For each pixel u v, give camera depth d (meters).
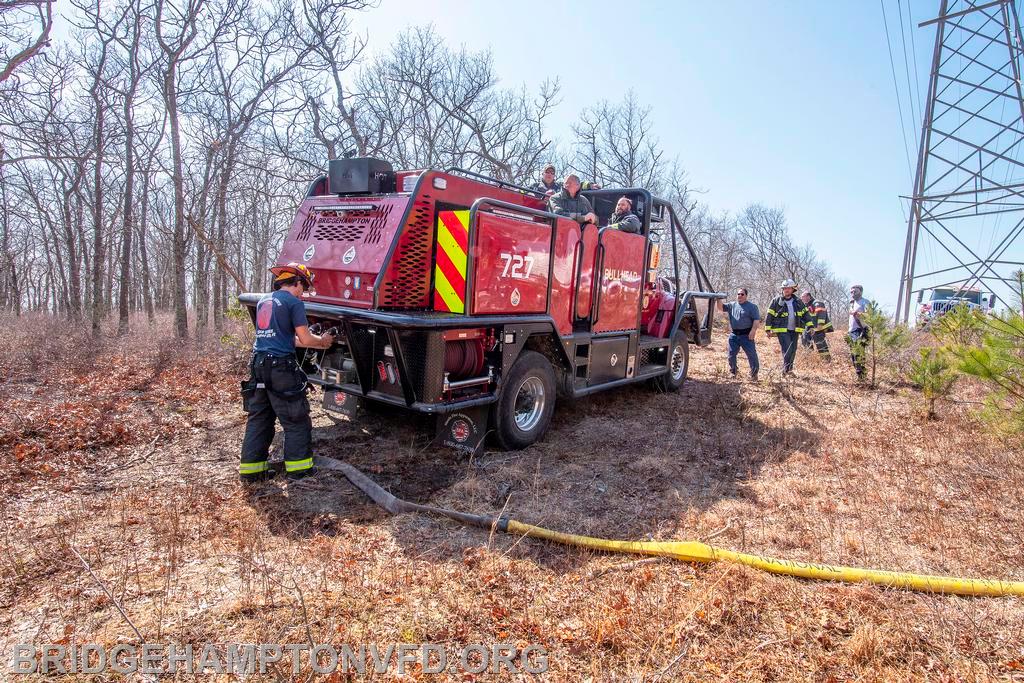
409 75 21.50
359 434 5.94
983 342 5.07
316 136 17.73
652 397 8.39
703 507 4.48
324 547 3.57
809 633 2.87
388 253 4.99
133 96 12.99
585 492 4.75
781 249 35.38
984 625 2.96
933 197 17.88
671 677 2.52
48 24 8.55
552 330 5.89
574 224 6.16
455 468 5.16
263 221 21.19
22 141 12.62
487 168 23.64
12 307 21.69
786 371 10.19
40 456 4.78
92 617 2.80
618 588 3.23
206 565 3.32
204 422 6.02
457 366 5.10
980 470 5.23
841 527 4.14
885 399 8.36
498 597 3.10
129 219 13.20
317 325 5.32
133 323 15.99
